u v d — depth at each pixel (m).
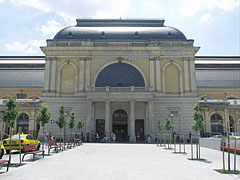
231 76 62.19
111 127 48.03
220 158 20.50
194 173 12.93
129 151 25.59
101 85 49.00
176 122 47.28
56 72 49.25
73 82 49.12
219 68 63.47
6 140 22.50
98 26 55.53
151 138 43.41
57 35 52.12
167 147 32.06
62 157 19.78
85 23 56.12
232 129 52.09
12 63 62.03
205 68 63.31
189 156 21.77
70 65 49.75
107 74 49.47
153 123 44.22
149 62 49.84
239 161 18.72
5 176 11.60
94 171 13.09
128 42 50.50
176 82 49.50
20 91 58.53
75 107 47.44
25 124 48.97
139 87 46.09
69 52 49.91
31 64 61.69
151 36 51.56
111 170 13.45
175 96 48.78
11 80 59.59
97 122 48.03
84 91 48.12
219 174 12.83
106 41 50.25
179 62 50.09
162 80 49.12
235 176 12.32
